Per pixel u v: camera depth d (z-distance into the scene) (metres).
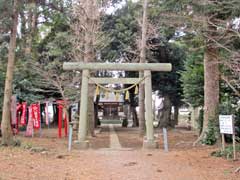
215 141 12.96
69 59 21.14
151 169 8.49
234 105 14.83
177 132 22.45
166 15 11.41
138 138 18.48
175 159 10.07
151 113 13.65
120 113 45.72
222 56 11.51
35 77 21.06
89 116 18.80
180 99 26.78
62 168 8.50
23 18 14.87
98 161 9.76
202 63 17.30
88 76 13.82
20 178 7.17
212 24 9.80
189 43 12.62
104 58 24.03
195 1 9.99
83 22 17.86
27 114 20.75
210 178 7.41
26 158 9.80
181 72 21.75
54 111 31.62
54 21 21.97
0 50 15.16
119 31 24.09
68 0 21.16
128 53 24.11
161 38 23.88
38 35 23.02
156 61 24.86
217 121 12.95
